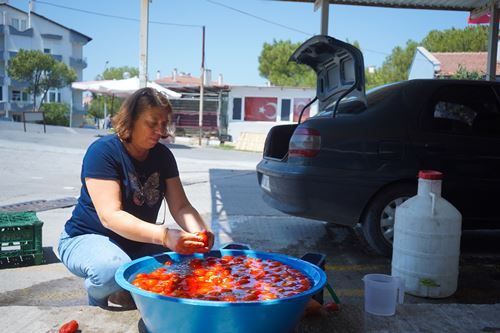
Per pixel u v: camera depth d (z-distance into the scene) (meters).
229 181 10.39
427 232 3.57
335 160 4.53
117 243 2.88
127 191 2.76
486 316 2.74
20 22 57.78
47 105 52.12
